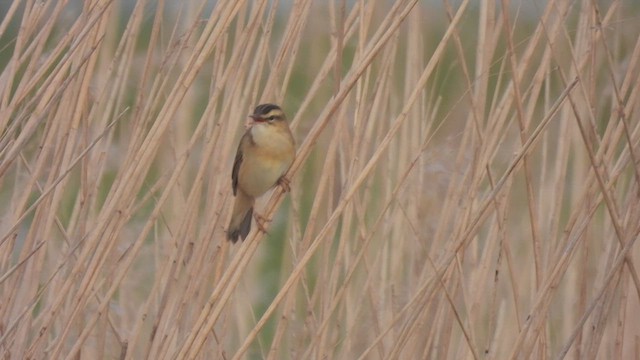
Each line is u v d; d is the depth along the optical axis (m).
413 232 8.71
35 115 7.79
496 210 8.11
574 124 9.09
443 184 9.16
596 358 8.36
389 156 9.28
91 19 7.79
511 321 9.41
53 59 8.12
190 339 7.48
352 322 8.75
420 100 9.18
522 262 10.11
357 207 8.71
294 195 9.40
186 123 10.09
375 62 10.17
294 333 9.26
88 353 8.90
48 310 8.30
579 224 8.22
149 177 10.69
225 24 7.90
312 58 10.55
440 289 8.29
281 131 8.35
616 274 7.93
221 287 7.65
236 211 8.75
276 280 12.10
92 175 8.70
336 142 8.24
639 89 7.96
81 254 7.73
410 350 8.37
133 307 9.62
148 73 8.60
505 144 10.20
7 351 7.88
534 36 8.13
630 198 7.75
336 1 8.54
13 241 8.22
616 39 9.00
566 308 9.51
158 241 9.66
